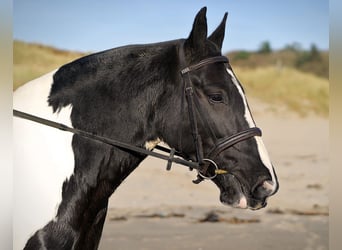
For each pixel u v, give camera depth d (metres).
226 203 2.97
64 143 2.84
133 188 10.05
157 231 7.09
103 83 2.96
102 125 2.92
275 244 6.52
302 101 21.06
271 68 25.39
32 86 2.97
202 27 2.96
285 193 9.73
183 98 2.94
